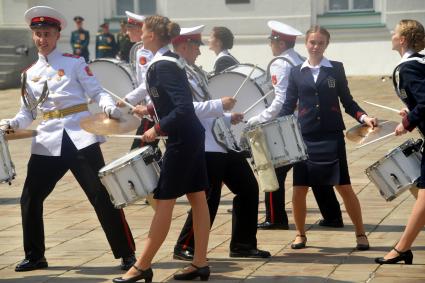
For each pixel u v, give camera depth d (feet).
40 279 26.73
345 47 101.40
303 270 26.84
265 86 34.24
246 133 27.58
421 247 29.35
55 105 27.63
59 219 35.78
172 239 31.58
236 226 28.68
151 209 37.32
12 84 101.04
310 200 38.19
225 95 34.47
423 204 26.48
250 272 26.76
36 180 27.78
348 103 29.58
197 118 25.36
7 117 74.74
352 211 29.35
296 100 30.14
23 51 101.24
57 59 27.89
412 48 26.91
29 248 27.91
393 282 25.14
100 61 44.45
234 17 102.01
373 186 40.81
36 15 27.73
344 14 100.78
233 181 28.43
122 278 25.30
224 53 38.50
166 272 26.99
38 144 27.63
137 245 30.89
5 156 26.32
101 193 27.43
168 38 25.40
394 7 99.55
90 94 27.68
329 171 29.09
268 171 27.30
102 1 105.29
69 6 105.29
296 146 27.55
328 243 30.45
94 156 27.50
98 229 33.78
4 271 27.86
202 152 25.32
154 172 25.31
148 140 25.04
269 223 32.94
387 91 84.53
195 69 28.35
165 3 103.86
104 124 26.37
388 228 32.45
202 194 25.58
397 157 27.04
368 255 28.55
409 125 26.25
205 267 25.80
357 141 28.25
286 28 33.14
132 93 31.86
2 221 35.73
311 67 29.68
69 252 30.14
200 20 102.68
